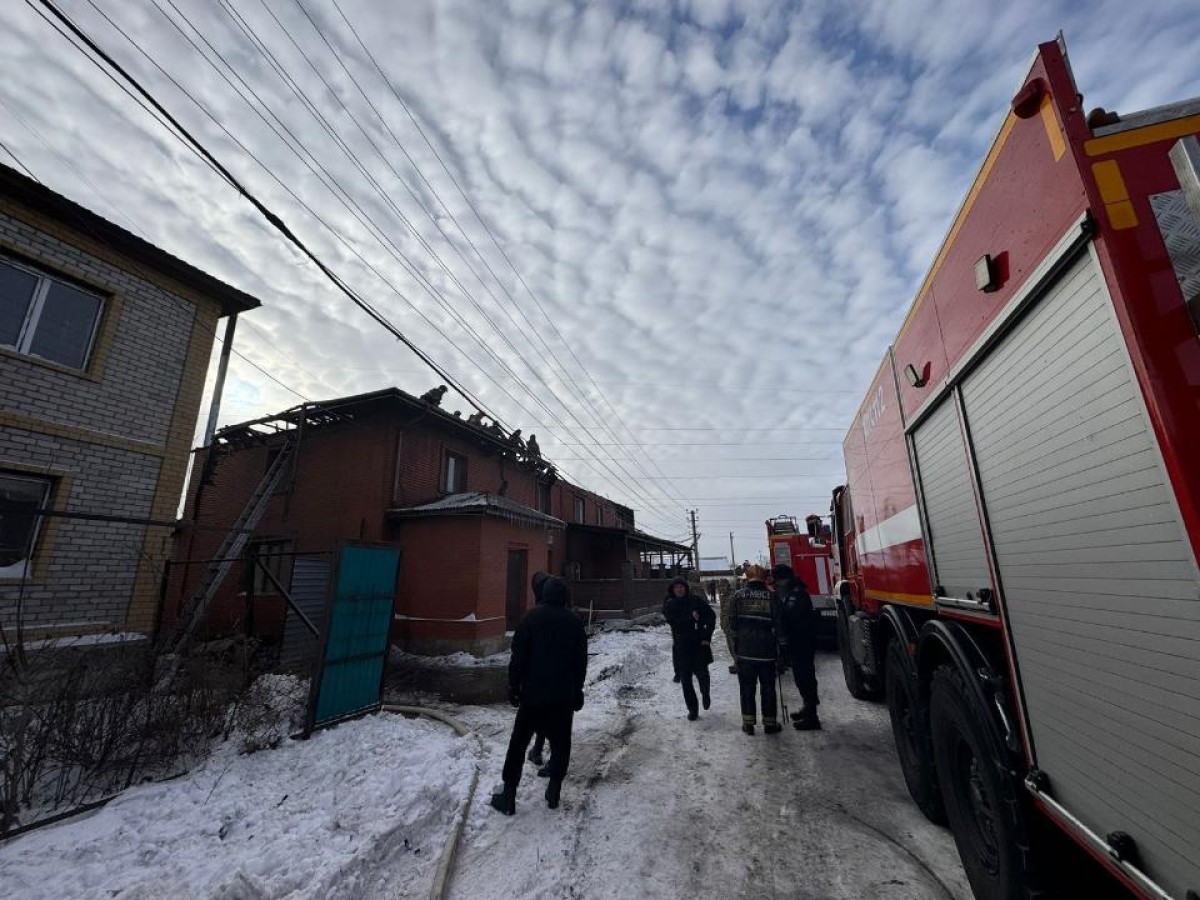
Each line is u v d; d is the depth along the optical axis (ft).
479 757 15.81
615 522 104.12
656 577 96.07
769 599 18.39
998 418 7.42
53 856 9.55
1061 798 6.23
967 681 8.36
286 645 23.40
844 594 22.77
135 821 10.94
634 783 13.89
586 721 20.06
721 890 9.20
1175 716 4.43
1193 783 4.24
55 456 21.34
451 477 52.60
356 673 18.81
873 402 15.26
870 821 11.53
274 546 45.19
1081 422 5.58
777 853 10.33
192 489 53.01
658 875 9.68
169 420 25.16
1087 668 5.65
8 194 20.83
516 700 12.57
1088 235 5.18
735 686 25.89
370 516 42.88
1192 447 4.21
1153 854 4.73
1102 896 6.94
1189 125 5.05
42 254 21.63
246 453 51.60
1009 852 7.22
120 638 20.86
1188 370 4.40
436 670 33.45
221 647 17.39
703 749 16.35
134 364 24.17
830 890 9.13
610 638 44.04
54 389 21.57
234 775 13.37
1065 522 5.96
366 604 19.52
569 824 11.66
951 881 9.32
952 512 9.37
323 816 11.22
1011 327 6.97
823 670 28.99
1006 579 7.35
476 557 40.57
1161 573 4.52
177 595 36.42
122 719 12.76
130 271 24.44
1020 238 6.50
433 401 49.01
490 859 10.30
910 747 12.45
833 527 25.04
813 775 14.08
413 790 12.52
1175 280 4.60
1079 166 5.23
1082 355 5.48
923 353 10.27
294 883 8.77
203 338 27.09
